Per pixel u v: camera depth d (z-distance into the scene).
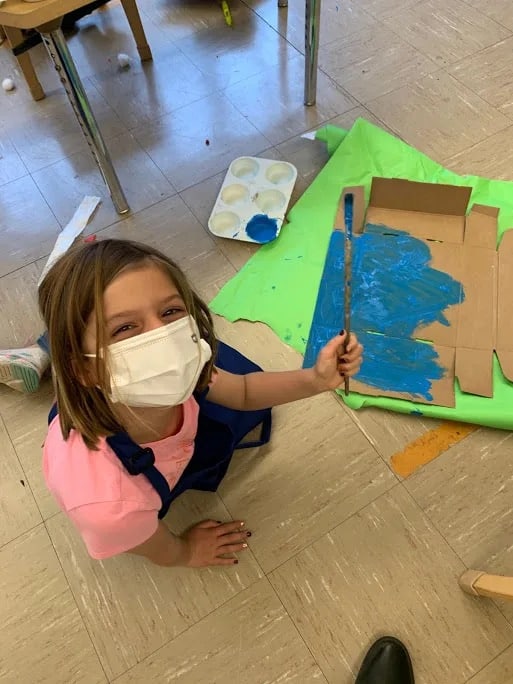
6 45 1.90
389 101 1.70
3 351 1.25
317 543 1.10
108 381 0.70
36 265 1.48
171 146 1.66
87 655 1.02
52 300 0.69
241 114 1.71
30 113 1.77
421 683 0.98
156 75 1.82
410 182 1.38
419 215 1.43
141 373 0.71
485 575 0.97
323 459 1.18
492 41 1.80
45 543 1.12
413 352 1.26
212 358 0.86
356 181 1.53
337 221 1.45
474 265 1.35
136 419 0.82
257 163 1.56
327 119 1.68
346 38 1.85
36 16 1.00
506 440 1.18
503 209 1.45
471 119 1.64
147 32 1.93
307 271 1.39
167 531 0.97
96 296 0.66
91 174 1.63
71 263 0.69
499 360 1.24
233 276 1.42
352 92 1.73
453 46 1.80
